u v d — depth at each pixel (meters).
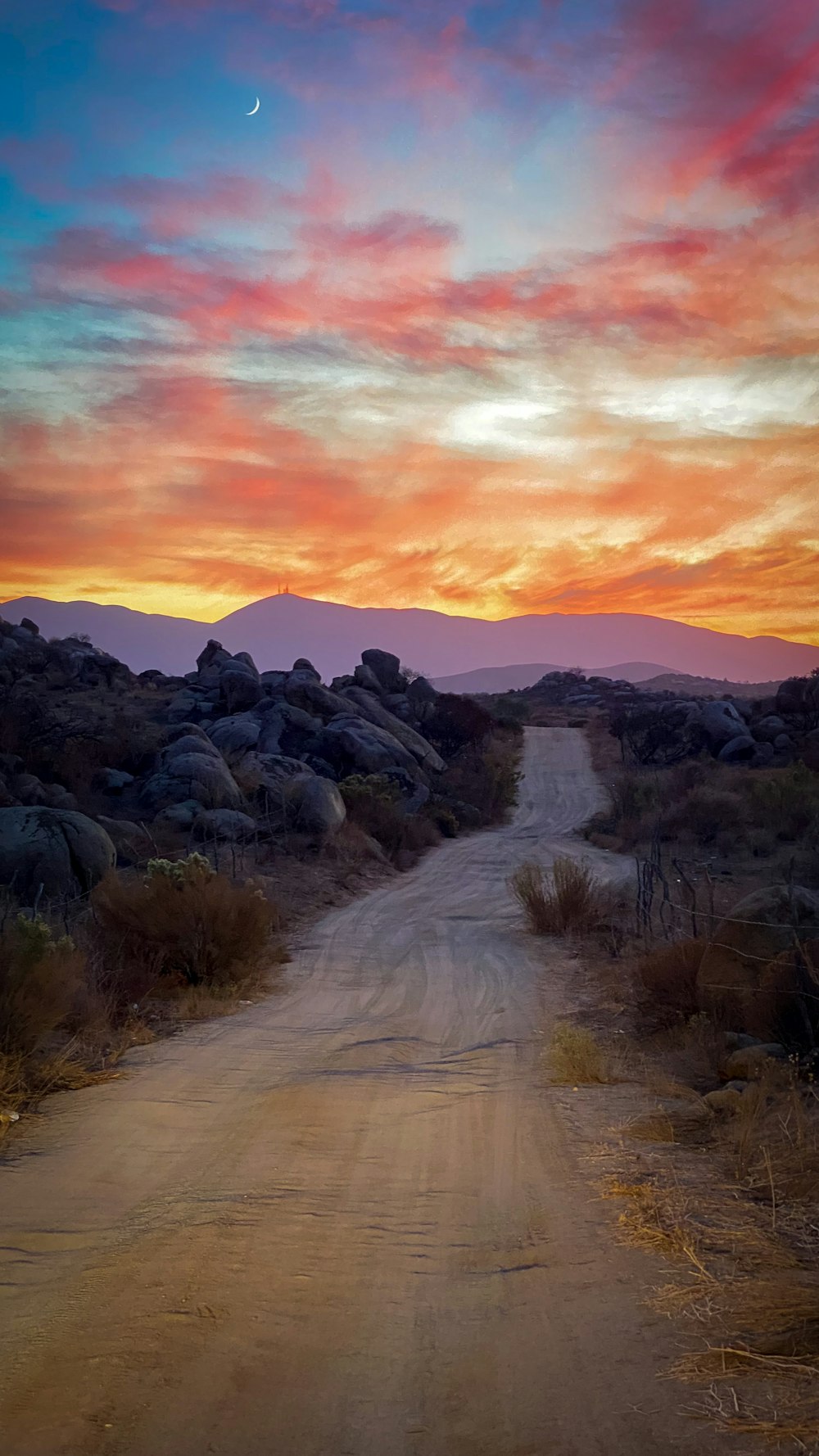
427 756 57.56
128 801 34.47
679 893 21.72
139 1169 6.23
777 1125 6.69
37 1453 2.99
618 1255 4.67
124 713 55.78
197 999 13.17
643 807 46.16
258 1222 5.21
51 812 21.11
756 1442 2.99
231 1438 3.12
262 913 15.50
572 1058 9.12
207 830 29.81
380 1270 4.57
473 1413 3.29
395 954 18.38
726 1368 3.48
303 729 50.41
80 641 79.81
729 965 10.18
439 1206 5.52
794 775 41.78
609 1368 3.57
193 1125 7.36
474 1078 9.12
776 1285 4.19
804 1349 3.58
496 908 24.73
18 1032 8.81
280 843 30.34
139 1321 3.95
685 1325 3.87
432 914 23.88
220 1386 3.46
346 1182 5.95
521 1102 8.07
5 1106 7.86
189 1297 4.20
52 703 57.22
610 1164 6.26
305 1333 3.90
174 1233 5.00
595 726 92.50
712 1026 9.80
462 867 33.94
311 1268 4.58
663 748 71.50
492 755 69.94
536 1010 13.18
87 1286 4.32
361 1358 3.69
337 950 18.75
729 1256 4.59
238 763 39.94
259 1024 12.16
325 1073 9.33
